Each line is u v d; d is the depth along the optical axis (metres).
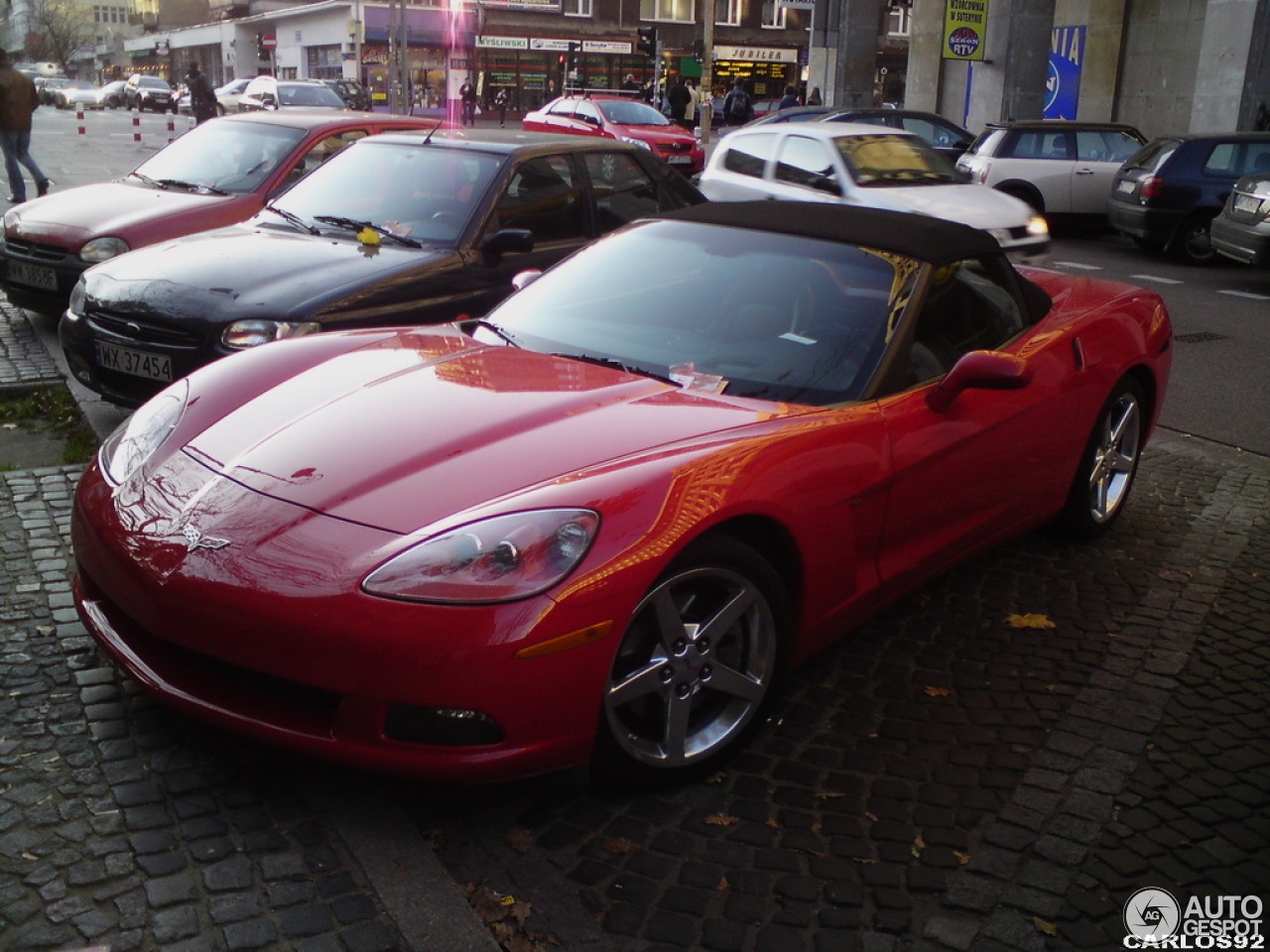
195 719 2.93
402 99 27.62
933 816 2.78
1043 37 22.48
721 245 3.88
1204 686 3.53
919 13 28.72
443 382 3.16
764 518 2.86
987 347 3.83
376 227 5.86
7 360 6.73
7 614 3.53
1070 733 3.21
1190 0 23.05
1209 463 5.93
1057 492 4.31
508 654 2.38
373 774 2.48
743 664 2.94
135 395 5.16
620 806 2.76
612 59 52.97
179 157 8.00
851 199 10.36
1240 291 11.71
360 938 2.25
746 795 2.84
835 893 2.48
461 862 2.53
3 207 13.84
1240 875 2.62
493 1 50.12
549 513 2.51
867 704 3.33
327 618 2.40
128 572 2.66
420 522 2.52
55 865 2.42
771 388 3.28
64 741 2.88
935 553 3.61
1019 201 11.09
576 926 2.33
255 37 61.50
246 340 4.89
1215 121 19.27
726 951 2.29
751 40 55.44
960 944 2.34
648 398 3.10
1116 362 4.38
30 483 4.64
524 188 6.05
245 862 2.46
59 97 50.66
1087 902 2.49
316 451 2.80
